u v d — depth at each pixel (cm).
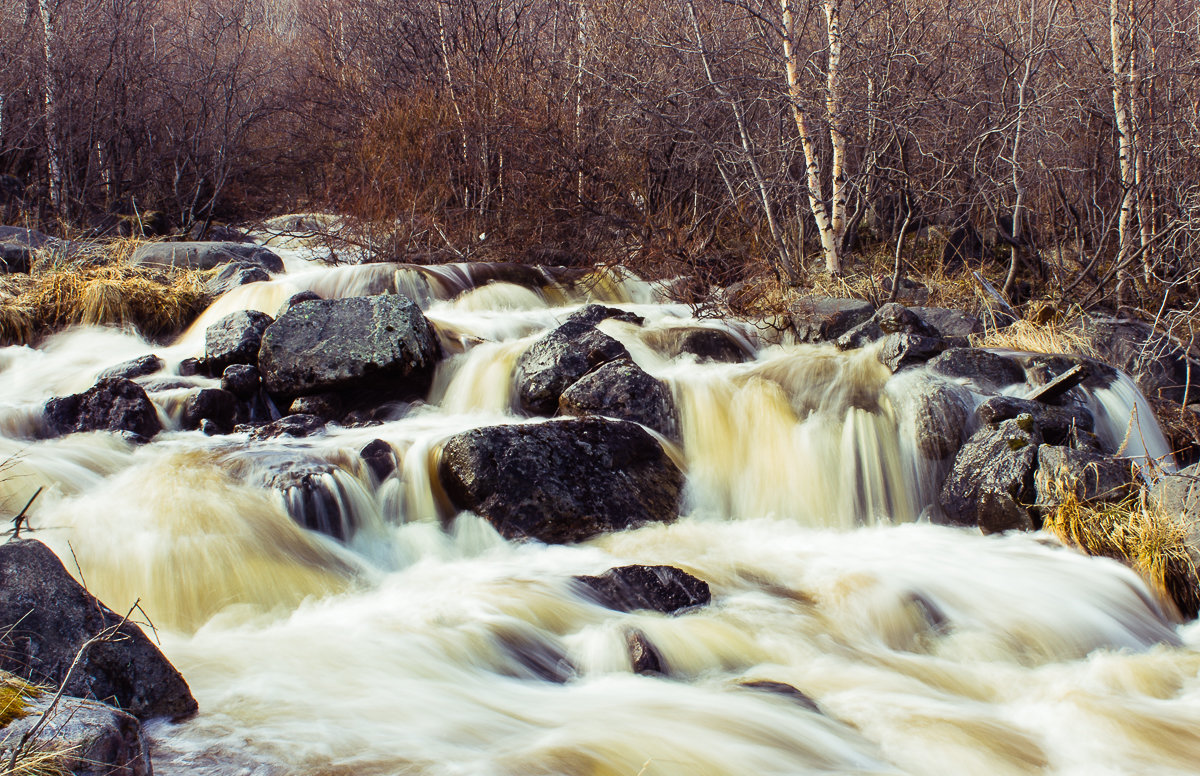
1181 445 883
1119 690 502
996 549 677
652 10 1742
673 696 454
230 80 2173
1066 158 1454
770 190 1414
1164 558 614
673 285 1361
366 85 2266
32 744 285
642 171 1659
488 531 671
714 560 654
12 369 1002
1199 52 1362
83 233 1585
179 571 557
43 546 397
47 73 1847
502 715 421
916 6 1473
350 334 890
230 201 2172
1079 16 1523
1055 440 759
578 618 538
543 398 862
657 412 824
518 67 1936
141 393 814
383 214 1582
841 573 620
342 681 443
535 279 1373
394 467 711
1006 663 530
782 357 928
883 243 1541
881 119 1256
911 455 782
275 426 827
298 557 603
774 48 1455
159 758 354
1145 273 1245
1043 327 1053
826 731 432
